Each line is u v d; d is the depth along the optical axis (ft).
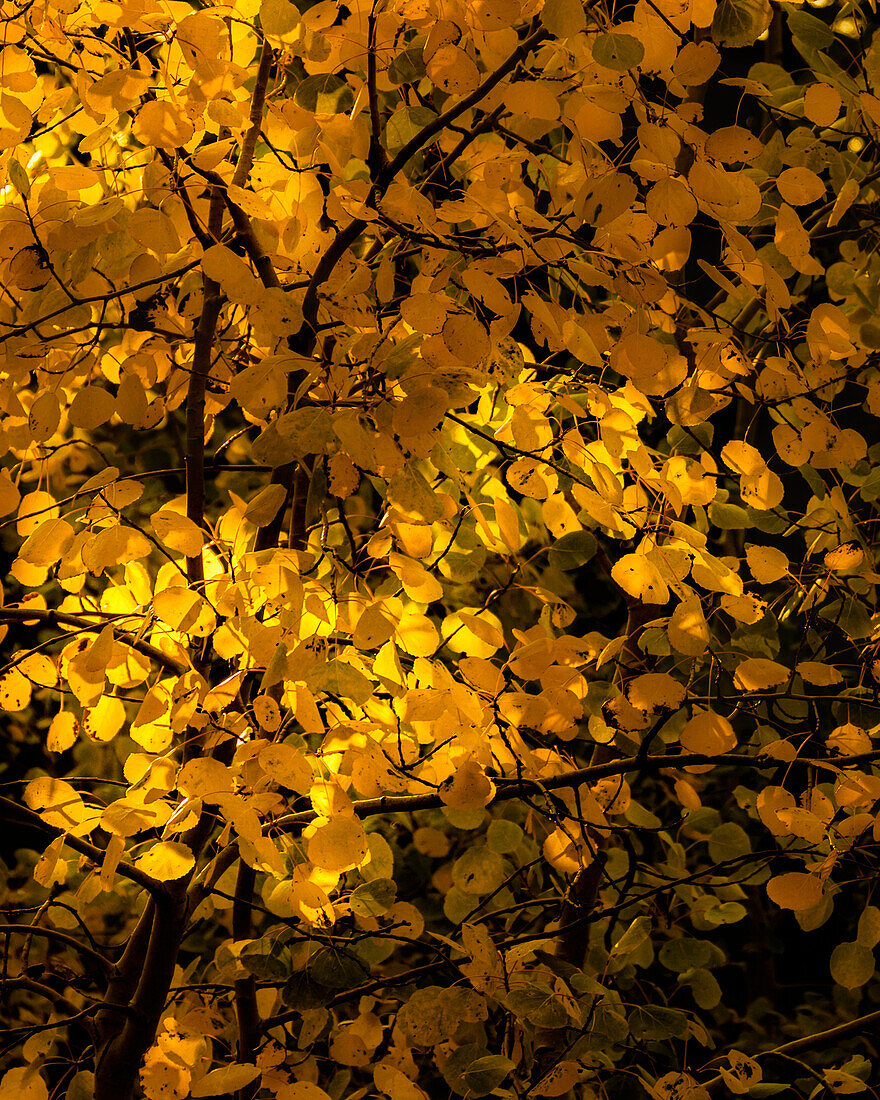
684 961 9.52
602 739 9.08
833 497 8.84
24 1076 8.75
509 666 8.34
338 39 8.25
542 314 7.95
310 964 8.59
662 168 8.00
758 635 9.32
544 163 9.11
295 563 8.06
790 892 8.52
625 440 8.50
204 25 8.07
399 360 7.96
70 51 8.75
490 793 8.31
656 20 8.07
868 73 9.14
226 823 8.55
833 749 8.86
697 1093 8.73
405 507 7.98
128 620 8.71
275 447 7.86
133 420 8.46
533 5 8.27
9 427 8.73
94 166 8.81
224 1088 8.39
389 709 8.56
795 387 8.52
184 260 8.71
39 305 8.41
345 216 8.70
